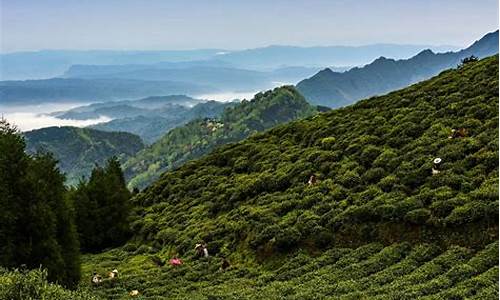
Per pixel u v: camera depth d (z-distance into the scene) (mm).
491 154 30609
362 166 38125
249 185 43781
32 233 30062
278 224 34000
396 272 24062
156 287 31531
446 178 30109
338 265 27219
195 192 51531
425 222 27125
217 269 33156
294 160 46375
